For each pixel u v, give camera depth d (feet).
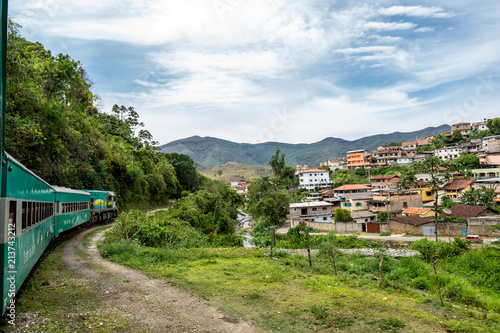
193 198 186.80
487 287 44.70
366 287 35.47
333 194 231.91
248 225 199.21
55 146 87.86
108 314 23.77
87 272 38.40
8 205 19.57
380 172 313.53
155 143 283.59
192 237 87.51
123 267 42.55
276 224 189.06
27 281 32.27
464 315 26.89
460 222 116.16
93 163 132.57
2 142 18.42
